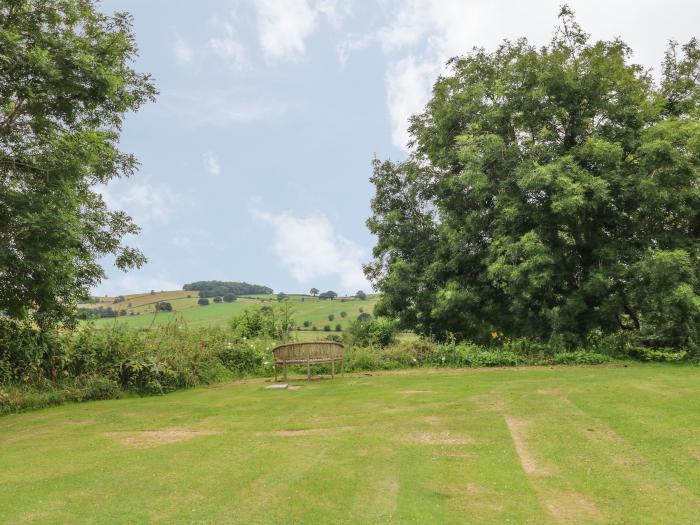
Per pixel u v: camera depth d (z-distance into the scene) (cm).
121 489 434
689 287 1186
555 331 1455
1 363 943
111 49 1071
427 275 1750
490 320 1761
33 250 845
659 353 1314
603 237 1477
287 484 437
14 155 962
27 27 925
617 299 1443
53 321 1009
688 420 601
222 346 1323
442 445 549
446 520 361
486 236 1669
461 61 1834
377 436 591
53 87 898
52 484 452
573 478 440
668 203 1330
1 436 680
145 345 1141
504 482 434
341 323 3472
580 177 1330
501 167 1523
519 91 1512
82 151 943
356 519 364
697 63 1588
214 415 759
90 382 991
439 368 1289
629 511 371
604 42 1513
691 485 416
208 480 452
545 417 655
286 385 1052
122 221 1324
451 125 1712
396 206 2008
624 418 625
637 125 1465
